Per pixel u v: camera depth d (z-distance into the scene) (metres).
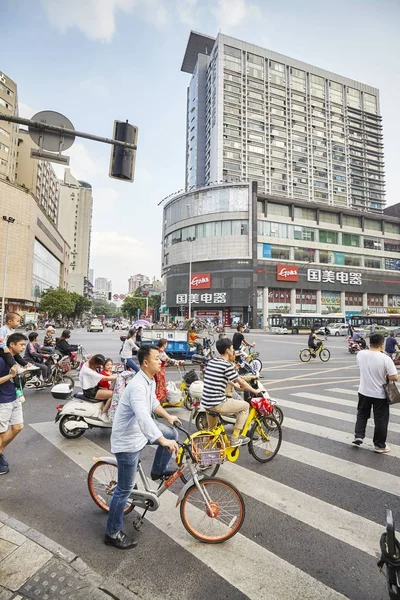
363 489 3.89
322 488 3.91
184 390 7.57
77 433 5.61
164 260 72.56
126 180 6.51
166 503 3.59
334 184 87.00
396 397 4.82
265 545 2.88
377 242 71.00
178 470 3.09
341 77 90.88
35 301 62.94
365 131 91.75
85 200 152.12
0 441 4.14
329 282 64.38
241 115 78.88
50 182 88.44
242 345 12.20
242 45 80.69
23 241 55.47
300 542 2.93
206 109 88.19
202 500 3.10
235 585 2.41
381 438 4.98
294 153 83.31
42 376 8.94
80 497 3.68
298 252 63.81
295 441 5.43
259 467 4.48
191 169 91.69
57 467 4.39
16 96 63.41
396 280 71.19
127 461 2.80
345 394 8.85
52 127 5.78
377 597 2.33
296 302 62.59
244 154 78.69
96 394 5.61
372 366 5.04
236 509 2.97
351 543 2.92
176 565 2.62
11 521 3.08
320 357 16.22
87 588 2.34
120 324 58.31
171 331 15.59
